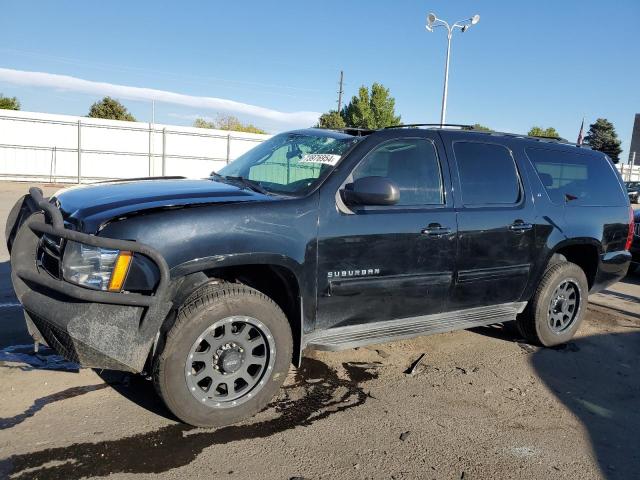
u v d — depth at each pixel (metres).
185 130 27.20
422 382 4.02
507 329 5.46
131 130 25.95
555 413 3.65
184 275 2.92
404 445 3.11
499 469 2.94
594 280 5.21
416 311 3.92
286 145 4.18
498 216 4.23
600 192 5.23
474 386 4.00
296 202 3.31
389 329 3.83
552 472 2.94
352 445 3.07
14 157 23.75
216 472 2.73
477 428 3.37
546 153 4.85
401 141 3.88
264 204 3.21
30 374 3.72
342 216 3.46
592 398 3.94
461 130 4.37
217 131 27.98
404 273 3.74
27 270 3.01
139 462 2.77
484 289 4.27
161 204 3.01
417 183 3.91
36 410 3.23
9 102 43.03
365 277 3.57
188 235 2.92
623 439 3.36
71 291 2.74
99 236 2.80
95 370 3.84
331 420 3.35
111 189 3.47
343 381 3.95
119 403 3.38
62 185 23.00
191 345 2.99
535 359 4.66
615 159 64.12
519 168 4.55
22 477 2.59
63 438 2.94
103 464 2.73
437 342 4.93
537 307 4.75
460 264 4.04
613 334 5.52
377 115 47.06
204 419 3.10
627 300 7.16
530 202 4.52
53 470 2.66
